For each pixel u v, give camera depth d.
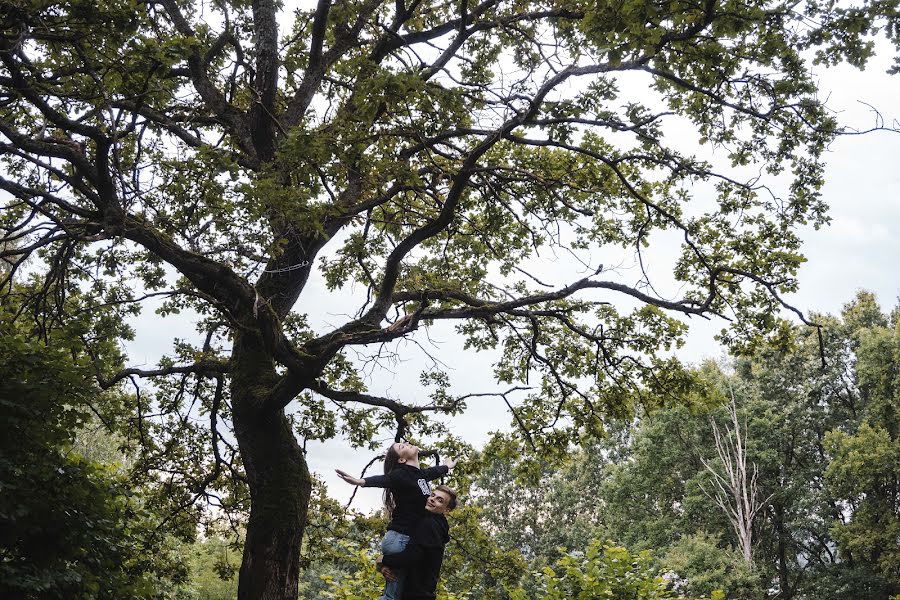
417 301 14.99
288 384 11.59
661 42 9.41
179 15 12.94
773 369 44.22
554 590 11.93
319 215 9.68
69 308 13.73
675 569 36.81
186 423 16.19
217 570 17.09
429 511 6.61
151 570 15.30
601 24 8.25
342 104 13.60
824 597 38.56
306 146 9.40
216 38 12.95
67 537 8.67
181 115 12.01
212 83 13.95
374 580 12.12
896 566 37.09
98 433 21.75
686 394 15.23
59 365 8.92
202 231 10.72
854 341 44.47
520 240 16.06
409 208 13.16
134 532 10.64
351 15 13.98
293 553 11.84
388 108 10.18
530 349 14.53
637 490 43.25
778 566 43.84
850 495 39.69
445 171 11.91
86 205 13.43
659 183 14.84
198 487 16.09
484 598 17.50
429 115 10.31
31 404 8.56
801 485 41.75
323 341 12.09
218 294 12.63
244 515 16.61
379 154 10.65
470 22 13.75
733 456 42.25
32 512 8.41
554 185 12.80
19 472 8.10
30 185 11.88
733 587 36.84
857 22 10.10
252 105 13.07
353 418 15.68
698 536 39.41
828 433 39.41
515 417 15.45
